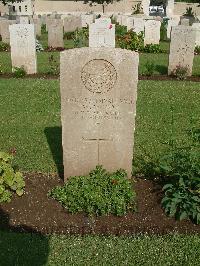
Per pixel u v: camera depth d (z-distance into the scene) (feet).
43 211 5.59
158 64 15.39
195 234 5.12
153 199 5.90
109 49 5.33
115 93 5.58
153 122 8.96
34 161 7.04
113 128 5.83
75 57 5.35
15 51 13.15
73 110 5.68
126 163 6.10
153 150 7.49
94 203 5.43
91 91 5.56
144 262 4.59
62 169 6.79
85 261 4.58
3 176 5.62
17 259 4.56
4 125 8.77
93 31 15.14
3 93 10.99
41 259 4.59
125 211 5.53
